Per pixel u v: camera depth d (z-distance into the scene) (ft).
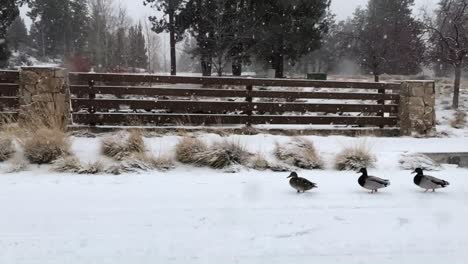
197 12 98.48
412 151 31.60
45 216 16.78
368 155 27.99
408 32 97.86
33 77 31.89
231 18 96.02
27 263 13.07
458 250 14.80
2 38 107.76
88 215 17.01
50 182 21.70
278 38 101.76
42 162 25.07
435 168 28.02
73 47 212.23
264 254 14.11
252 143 30.63
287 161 27.48
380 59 101.24
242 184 22.38
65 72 33.65
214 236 15.35
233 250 14.33
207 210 17.97
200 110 37.24
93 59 163.32
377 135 39.75
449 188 22.63
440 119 61.21
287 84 38.68
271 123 38.40
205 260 13.61
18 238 14.74
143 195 19.77
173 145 28.96
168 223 16.42
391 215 17.97
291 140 29.91
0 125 30.19
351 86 40.22
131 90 35.91
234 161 26.61
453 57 77.15
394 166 27.89
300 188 20.67
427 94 40.55
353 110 40.32
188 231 15.72
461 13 82.79
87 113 35.01
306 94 39.14
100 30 162.91
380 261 13.91
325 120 39.58
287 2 97.60
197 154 26.32
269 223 16.70
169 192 20.39
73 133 32.50
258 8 97.71
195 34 101.30
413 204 19.52
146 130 34.22
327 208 18.65
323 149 30.76
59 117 32.19
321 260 13.85
